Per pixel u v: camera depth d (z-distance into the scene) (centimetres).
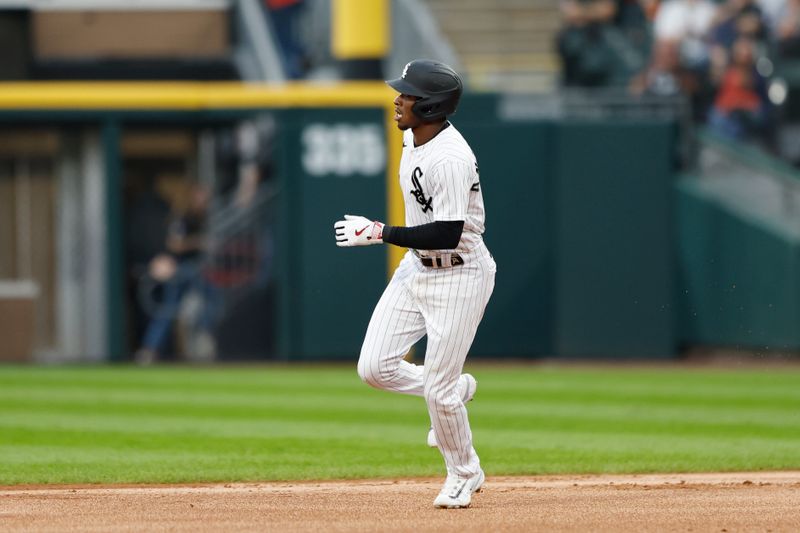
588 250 5197
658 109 5384
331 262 5200
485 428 3384
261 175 5375
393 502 2266
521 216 5191
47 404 3862
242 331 5369
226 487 2484
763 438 3209
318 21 6138
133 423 3456
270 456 2897
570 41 6053
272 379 4622
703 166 5325
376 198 5181
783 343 5075
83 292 5344
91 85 5184
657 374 4769
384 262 5197
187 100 5188
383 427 3397
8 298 5334
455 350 2061
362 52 5275
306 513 2134
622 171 5194
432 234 1989
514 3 6606
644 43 6106
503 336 5216
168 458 2858
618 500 2286
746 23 6025
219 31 6175
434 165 2000
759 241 5094
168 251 5428
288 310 5216
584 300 5197
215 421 3503
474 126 5172
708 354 5250
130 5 6094
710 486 2484
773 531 1956
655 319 5197
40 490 2444
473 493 2364
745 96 6025
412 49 5591
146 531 1956
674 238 5203
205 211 5438
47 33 6047
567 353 5209
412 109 2006
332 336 5206
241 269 5381
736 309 5134
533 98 5488
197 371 4950
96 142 5294
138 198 5456
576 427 3403
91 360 5356
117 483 2533
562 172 5188
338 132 5184
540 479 2594
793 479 2591
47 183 5331
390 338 2102
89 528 1986
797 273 5041
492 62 6544
